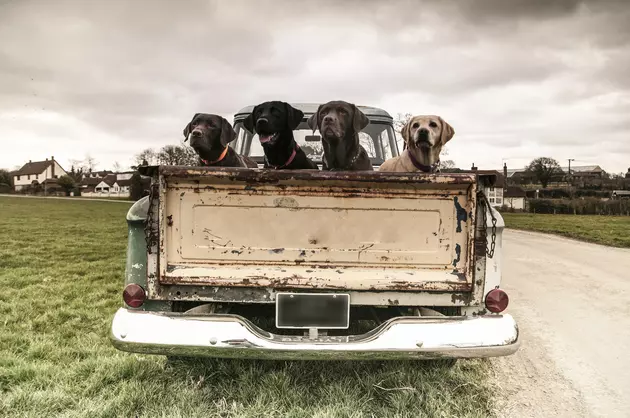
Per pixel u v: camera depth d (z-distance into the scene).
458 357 2.84
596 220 28.81
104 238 14.90
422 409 3.09
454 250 3.04
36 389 3.33
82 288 6.84
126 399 3.13
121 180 97.75
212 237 3.05
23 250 11.47
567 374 3.87
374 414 3.06
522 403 3.35
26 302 5.90
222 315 2.91
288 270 3.04
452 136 4.91
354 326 4.30
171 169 2.94
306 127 6.14
